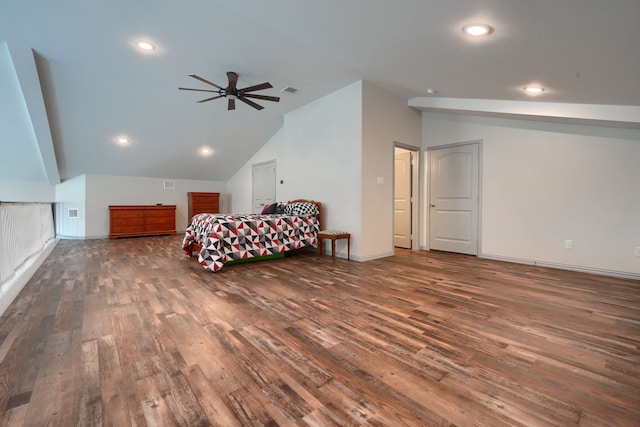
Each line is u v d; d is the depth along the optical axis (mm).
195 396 1453
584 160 3967
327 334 2129
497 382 1584
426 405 1401
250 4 2508
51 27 3186
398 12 2221
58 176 6707
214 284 3371
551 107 3676
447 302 2787
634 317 2441
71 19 3051
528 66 2633
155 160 7234
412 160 5816
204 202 8367
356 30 2682
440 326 2270
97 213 7281
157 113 5492
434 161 5578
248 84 4652
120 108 5133
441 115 5441
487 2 1797
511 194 4605
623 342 2021
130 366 1704
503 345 1981
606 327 2254
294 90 4938
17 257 3361
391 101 5070
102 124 5477
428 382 1579
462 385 1556
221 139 6965
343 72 4230
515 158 4562
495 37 2238
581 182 3990
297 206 5273
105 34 3318
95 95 4699
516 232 4562
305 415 1330
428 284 3377
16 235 3342
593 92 2953
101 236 7340
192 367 1700
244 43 3490
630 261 3654
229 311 2553
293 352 1876
